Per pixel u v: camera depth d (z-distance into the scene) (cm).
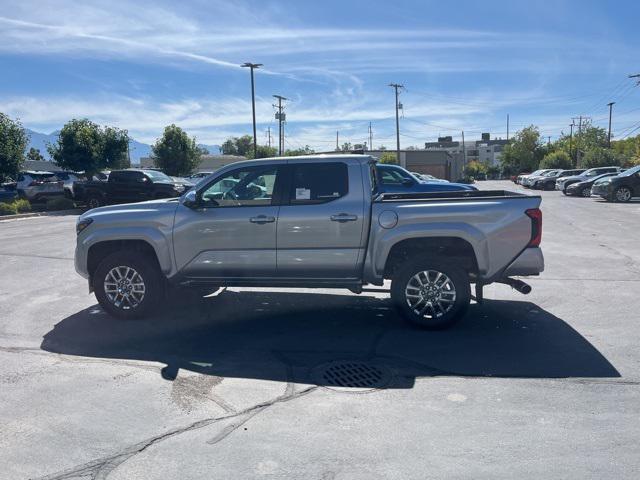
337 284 698
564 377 543
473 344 640
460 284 672
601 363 577
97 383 539
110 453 411
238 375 558
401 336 672
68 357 611
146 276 730
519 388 519
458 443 420
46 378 552
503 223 663
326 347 638
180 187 2567
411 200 683
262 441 427
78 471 389
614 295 856
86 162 3509
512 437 429
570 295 859
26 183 3058
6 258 1252
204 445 421
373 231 680
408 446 417
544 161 7831
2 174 2789
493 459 398
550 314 757
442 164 7056
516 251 666
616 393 506
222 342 659
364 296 865
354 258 686
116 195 2609
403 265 684
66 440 431
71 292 915
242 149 11150
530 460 396
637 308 781
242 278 710
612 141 9819
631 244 1360
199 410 480
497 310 778
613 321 720
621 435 430
